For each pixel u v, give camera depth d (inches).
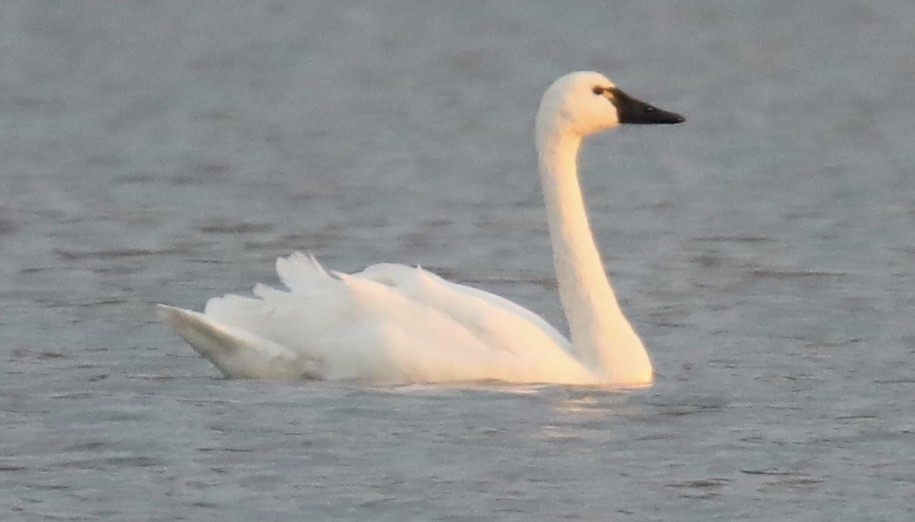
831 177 1053.2
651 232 884.0
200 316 531.2
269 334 536.4
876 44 1764.3
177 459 468.4
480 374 528.4
